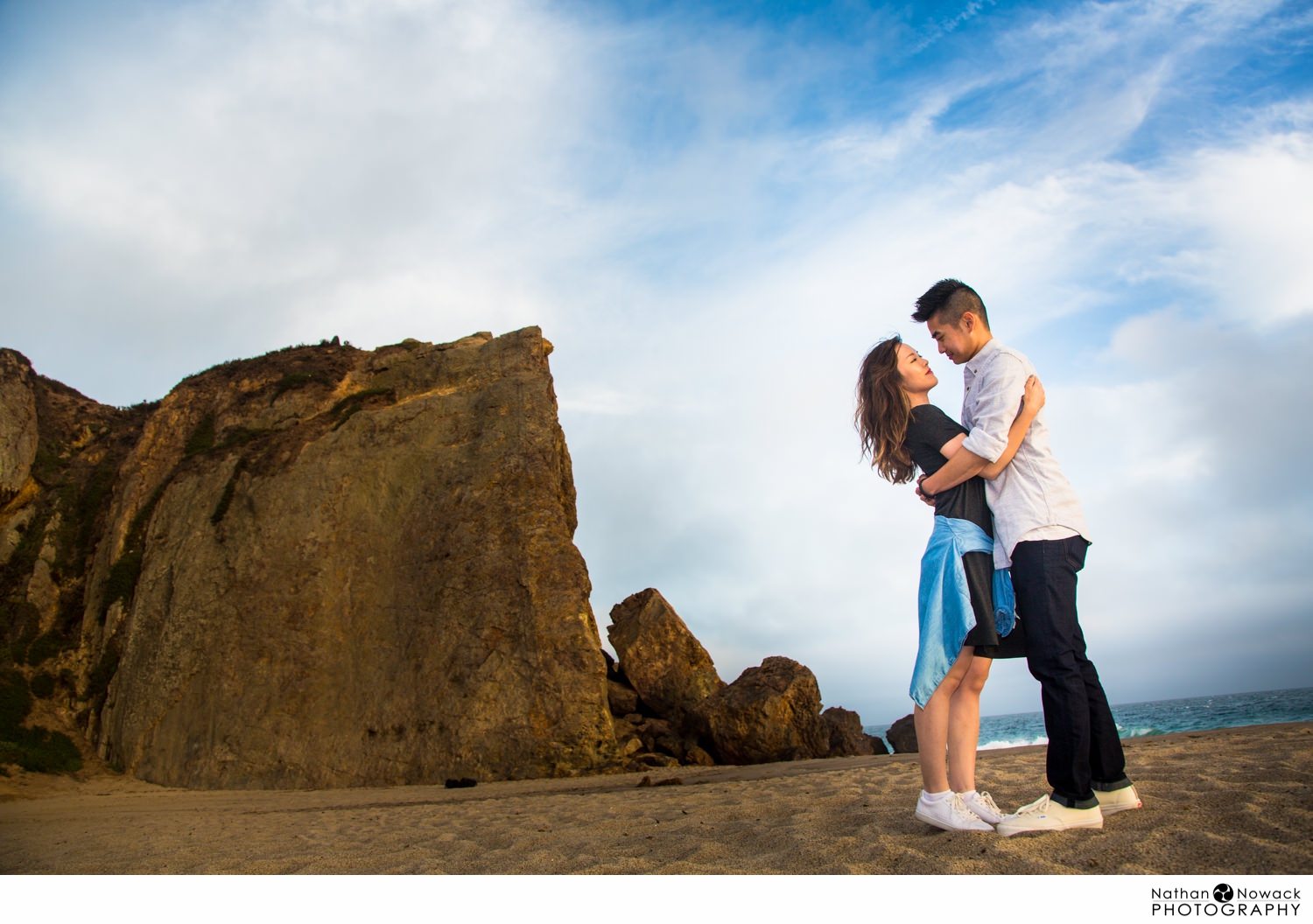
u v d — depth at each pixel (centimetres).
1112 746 316
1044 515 319
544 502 1537
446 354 1925
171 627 1609
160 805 1088
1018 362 334
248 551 1647
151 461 1977
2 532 1886
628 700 1505
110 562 1828
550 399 1770
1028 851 273
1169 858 250
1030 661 316
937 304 365
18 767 1425
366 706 1408
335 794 1140
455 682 1367
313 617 1530
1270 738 528
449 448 1689
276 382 2017
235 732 1438
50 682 1698
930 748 327
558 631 1370
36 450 2052
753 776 858
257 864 398
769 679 1366
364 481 1678
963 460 333
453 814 659
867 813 393
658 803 598
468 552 1498
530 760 1262
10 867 466
